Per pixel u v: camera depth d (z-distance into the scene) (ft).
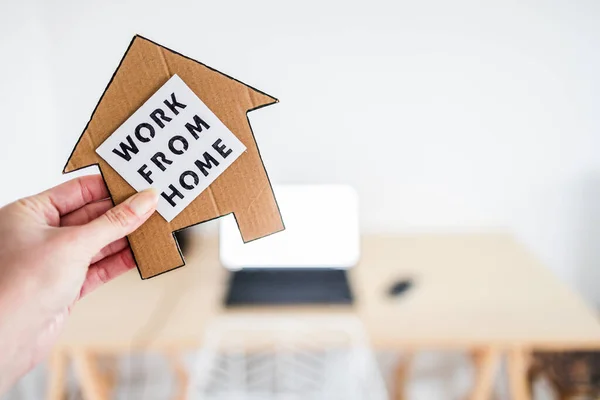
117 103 1.88
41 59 4.74
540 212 5.45
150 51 1.85
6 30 4.58
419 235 5.52
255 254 4.78
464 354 5.97
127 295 4.37
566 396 4.56
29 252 2.04
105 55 4.79
